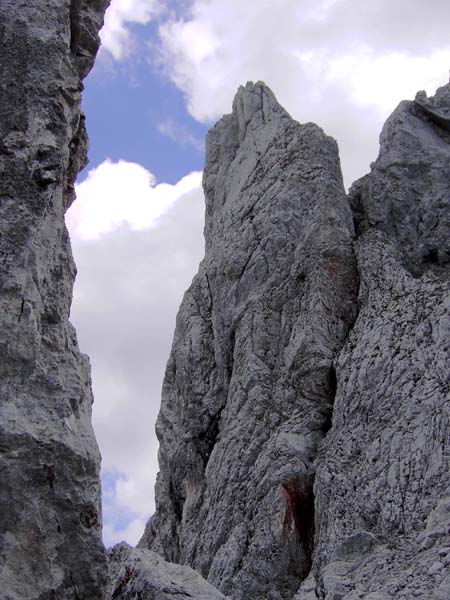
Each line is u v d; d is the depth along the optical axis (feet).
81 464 27.63
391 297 97.35
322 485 86.38
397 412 87.20
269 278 105.91
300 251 105.60
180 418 109.70
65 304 30.63
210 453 103.86
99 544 27.37
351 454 87.30
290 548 87.97
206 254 120.37
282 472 90.99
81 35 35.47
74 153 35.01
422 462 82.43
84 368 30.50
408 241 106.11
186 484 103.81
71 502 27.25
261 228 109.29
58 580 26.68
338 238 105.50
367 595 68.03
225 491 94.84
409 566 71.67
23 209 29.89
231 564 88.33
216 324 109.29
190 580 48.32
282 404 97.35
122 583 47.91
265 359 101.19
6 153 30.78
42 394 28.27
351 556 76.43
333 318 100.42
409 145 111.34
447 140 112.98
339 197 109.40
